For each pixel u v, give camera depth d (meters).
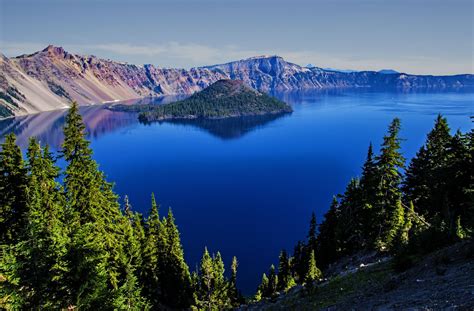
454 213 34.50
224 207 135.75
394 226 35.44
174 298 47.06
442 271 18.27
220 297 48.81
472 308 12.49
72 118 29.88
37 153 28.97
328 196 145.50
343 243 46.22
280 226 117.38
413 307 15.12
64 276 16.81
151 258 42.38
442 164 42.22
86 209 30.58
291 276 54.47
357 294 22.70
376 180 39.66
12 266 15.57
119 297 18.20
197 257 98.31
